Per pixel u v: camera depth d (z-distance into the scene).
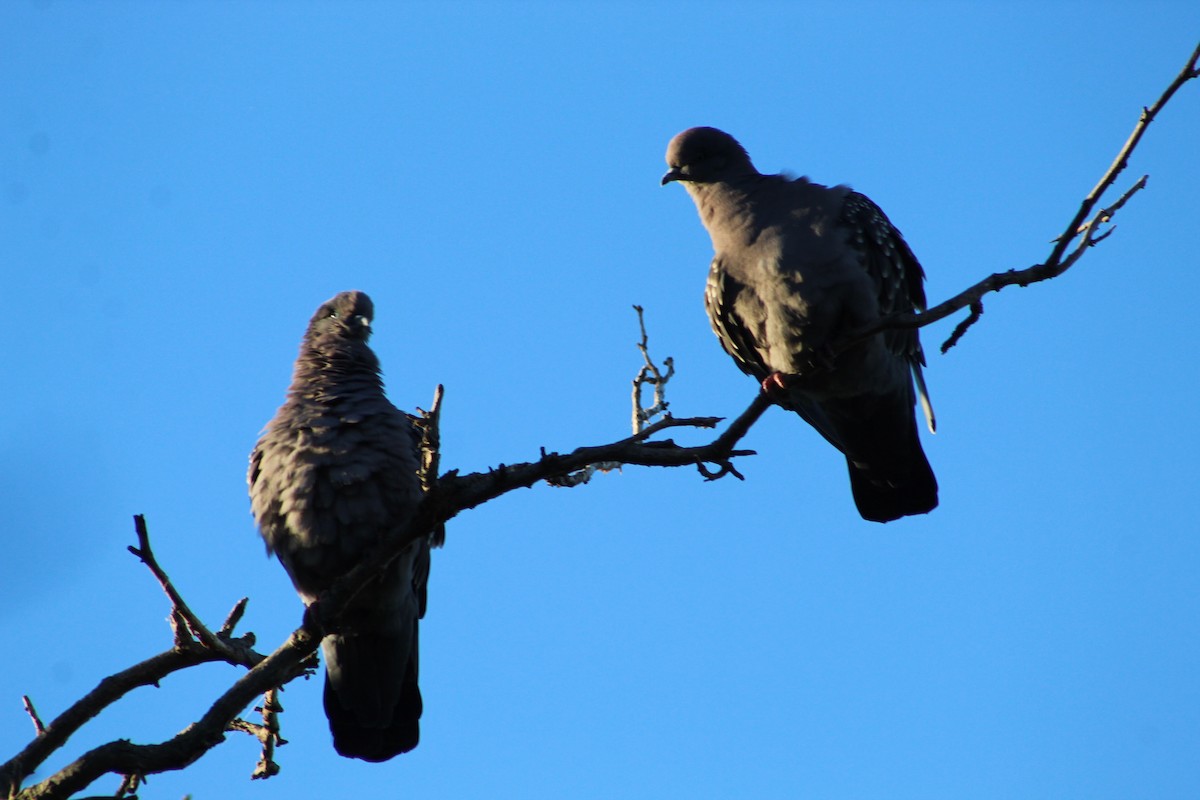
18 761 9.12
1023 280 8.93
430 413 8.70
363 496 11.17
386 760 12.06
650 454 9.02
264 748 10.18
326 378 11.75
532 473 8.87
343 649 11.72
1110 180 8.42
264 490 11.50
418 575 12.09
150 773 8.92
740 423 9.02
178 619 9.44
